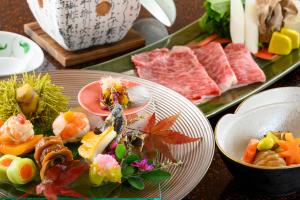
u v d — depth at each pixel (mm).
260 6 1029
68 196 630
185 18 1140
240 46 1021
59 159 649
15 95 730
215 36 1066
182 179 662
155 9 960
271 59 1014
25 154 690
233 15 1026
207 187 718
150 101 782
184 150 708
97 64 958
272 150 735
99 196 638
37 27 1034
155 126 722
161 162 693
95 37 963
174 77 921
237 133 768
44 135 733
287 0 1053
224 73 923
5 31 1033
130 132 709
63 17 894
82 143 689
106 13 925
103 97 769
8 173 639
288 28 1050
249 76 931
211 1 1029
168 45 1027
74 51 978
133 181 648
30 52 949
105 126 696
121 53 1013
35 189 644
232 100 881
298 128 799
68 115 711
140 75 920
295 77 985
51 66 962
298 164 693
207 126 733
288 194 707
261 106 785
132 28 1086
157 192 643
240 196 706
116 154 664
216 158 765
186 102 783
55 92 750
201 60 987
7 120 698
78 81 831
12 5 1141
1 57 951
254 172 668
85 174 653
